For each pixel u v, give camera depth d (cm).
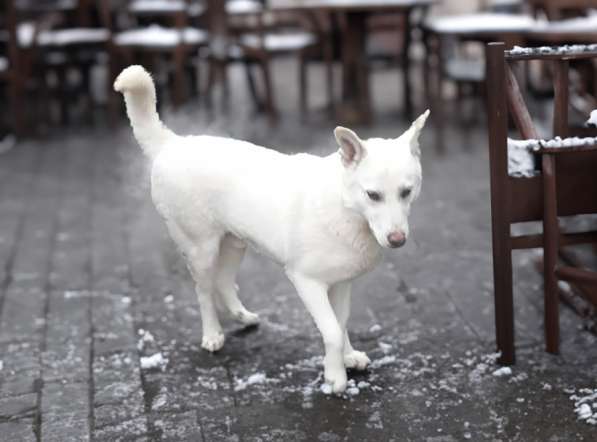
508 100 336
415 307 403
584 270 328
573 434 285
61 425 306
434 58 838
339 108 823
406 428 294
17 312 414
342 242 293
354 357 335
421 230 516
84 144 805
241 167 318
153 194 341
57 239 532
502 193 320
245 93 1035
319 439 289
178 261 476
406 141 278
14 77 811
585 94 515
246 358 354
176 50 824
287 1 1166
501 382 323
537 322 377
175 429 300
